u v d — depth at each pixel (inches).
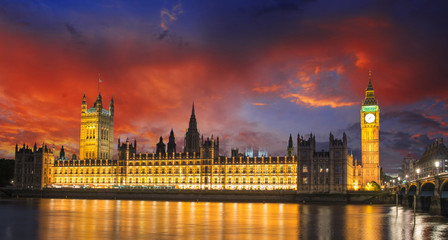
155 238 4330.7
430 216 6446.9
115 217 6269.7
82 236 4471.0
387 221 5767.7
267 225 5334.6
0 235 4576.8
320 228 5059.1
